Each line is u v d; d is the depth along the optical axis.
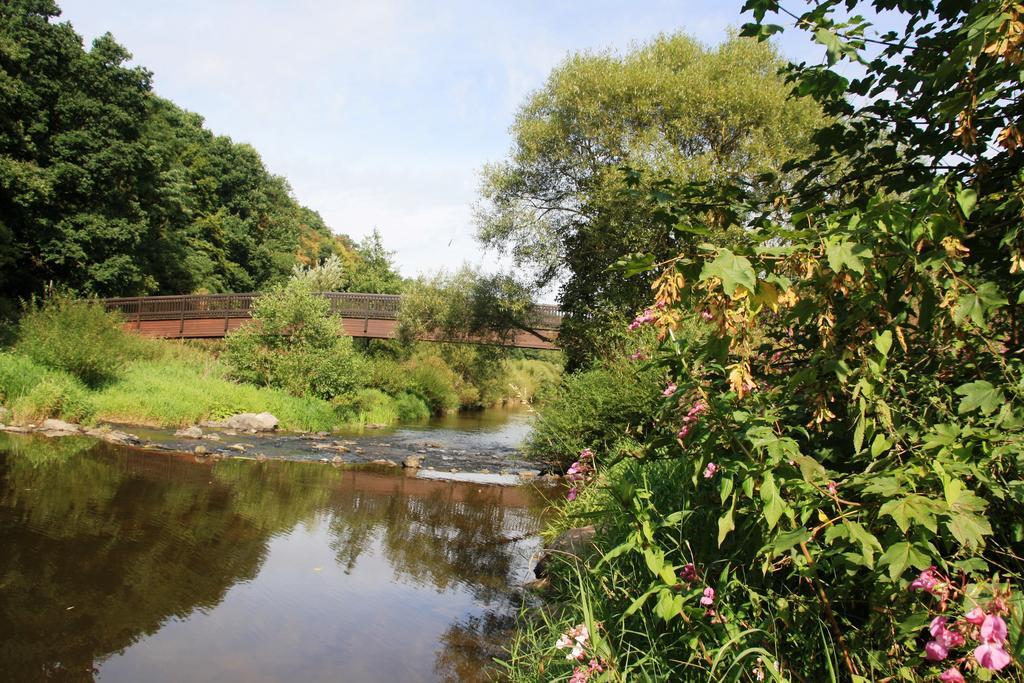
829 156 3.00
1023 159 2.24
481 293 19.72
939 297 1.88
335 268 37.81
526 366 36.75
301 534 6.42
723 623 2.14
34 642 3.75
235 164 50.66
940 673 1.65
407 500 8.63
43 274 29.23
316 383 20.25
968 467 1.70
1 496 6.89
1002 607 1.49
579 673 2.44
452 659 3.74
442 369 32.66
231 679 3.43
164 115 44.41
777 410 2.31
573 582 4.11
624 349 9.90
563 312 18.08
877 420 2.05
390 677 3.49
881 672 1.84
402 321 22.86
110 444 11.03
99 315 16.86
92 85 29.39
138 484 8.10
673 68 18.30
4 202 27.12
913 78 2.50
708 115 16.27
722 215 2.86
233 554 5.59
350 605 4.58
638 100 16.50
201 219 45.41
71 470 8.58
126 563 5.14
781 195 2.92
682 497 3.06
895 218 1.74
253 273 50.75
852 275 1.79
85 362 15.06
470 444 17.03
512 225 17.72
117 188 30.53
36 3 27.84
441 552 6.09
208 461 10.48
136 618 4.17
